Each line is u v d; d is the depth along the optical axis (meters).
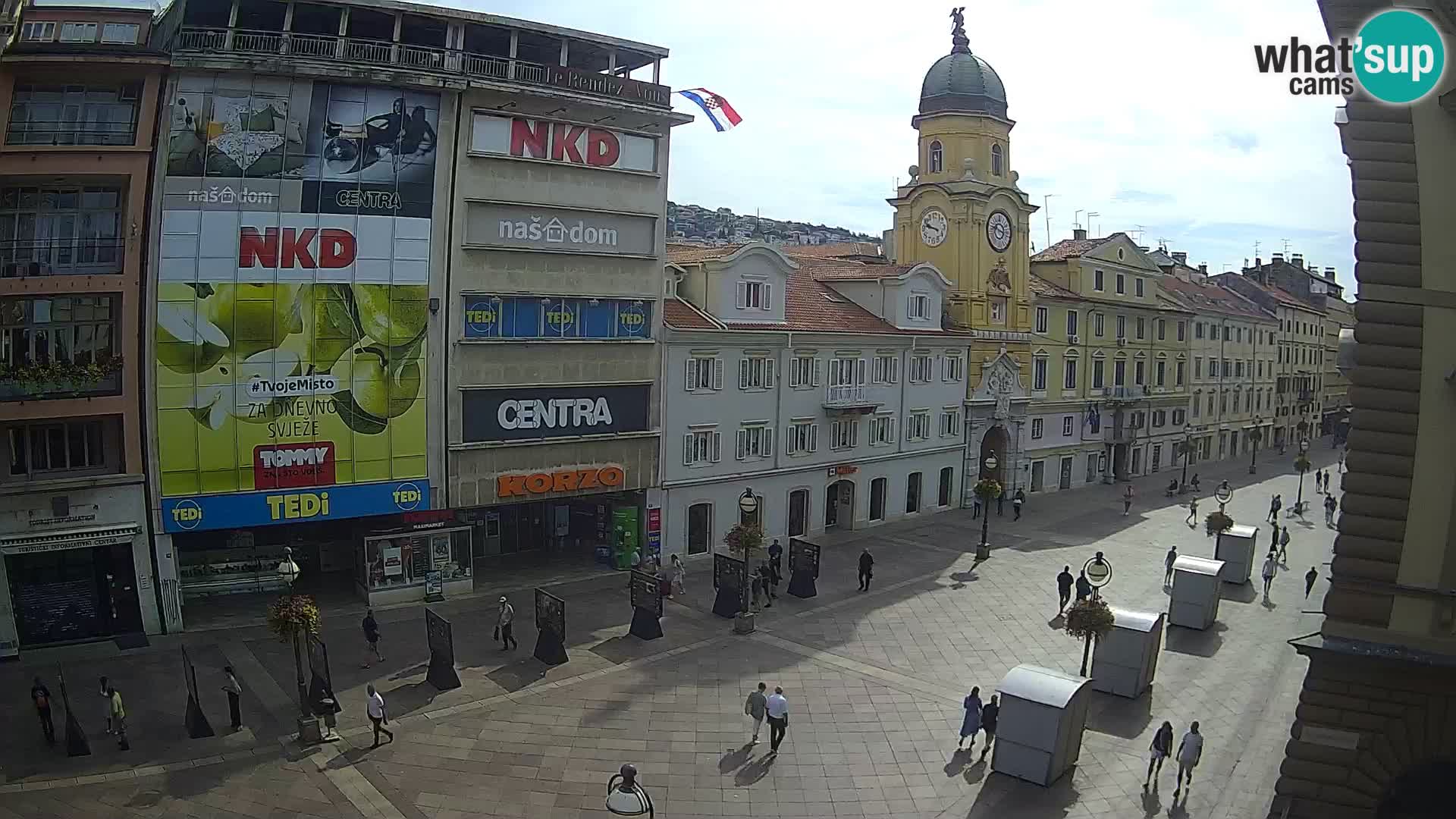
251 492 33.53
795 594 38.53
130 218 31.42
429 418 36.28
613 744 24.72
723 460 45.06
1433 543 15.72
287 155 33.19
